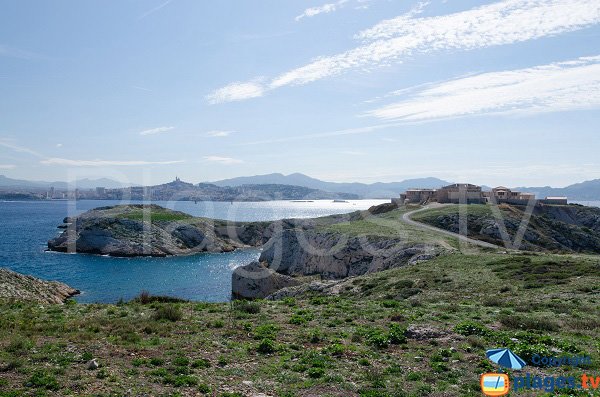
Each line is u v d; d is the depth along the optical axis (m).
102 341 18.34
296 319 23.86
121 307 29.03
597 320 23.20
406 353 17.89
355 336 20.00
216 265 100.12
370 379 14.42
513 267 45.22
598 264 44.22
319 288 52.22
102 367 14.91
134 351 17.09
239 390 13.36
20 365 14.73
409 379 14.68
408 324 23.00
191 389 13.28
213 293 71.38
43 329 20.41
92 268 92.00
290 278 69.62
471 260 52.91
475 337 19.75
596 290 32.53
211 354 17.12
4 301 32.31
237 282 67.38
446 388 13.87
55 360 15.46
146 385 13.47
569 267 43.25
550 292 33.47
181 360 15.73
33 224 183.50
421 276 46.22
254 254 120.69
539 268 43.50
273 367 15.73
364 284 48.41
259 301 34.50
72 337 18.67
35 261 98.00
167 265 98.88
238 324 22.88
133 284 77.00
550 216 119.25
